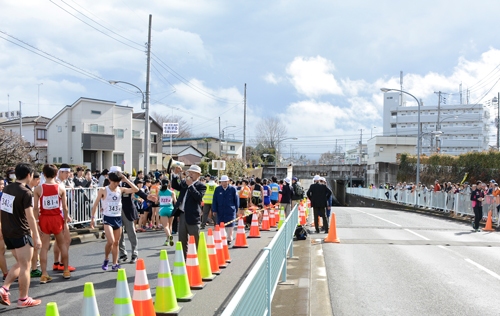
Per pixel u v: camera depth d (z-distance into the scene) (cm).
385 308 565
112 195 733
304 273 740
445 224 1742
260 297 352
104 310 514
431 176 3794
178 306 503
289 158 10594
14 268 530
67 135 3547
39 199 652
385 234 1333
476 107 8225
